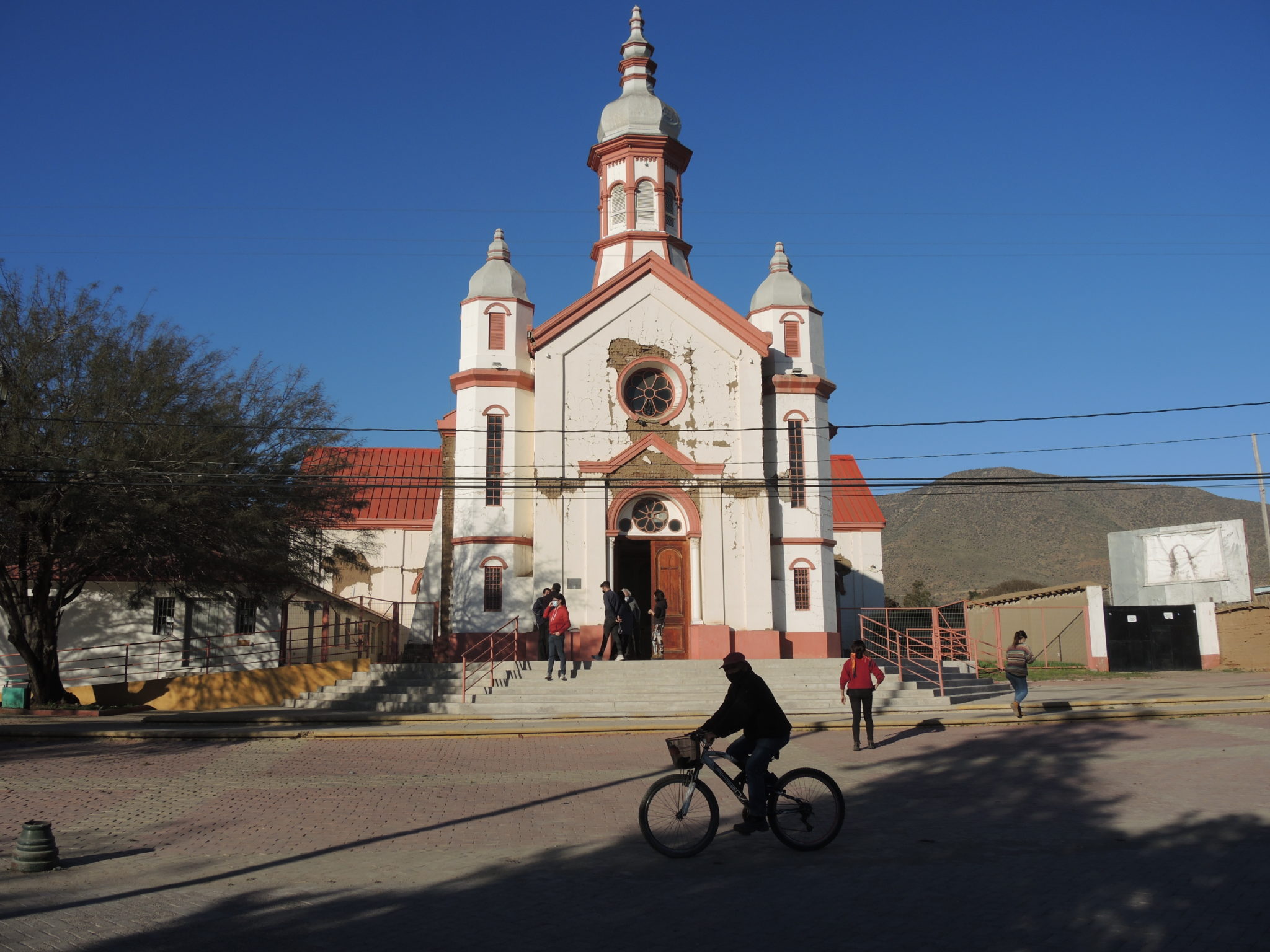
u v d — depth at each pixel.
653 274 31.16
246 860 9.95
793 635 30.06
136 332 24.92
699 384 30.75
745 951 7.10
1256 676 33.69
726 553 29.81
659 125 35.03
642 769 15.27
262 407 26.59
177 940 7.41
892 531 151.00
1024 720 20.14
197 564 25.31
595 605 28.98
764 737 9.90
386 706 22.73
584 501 29.58
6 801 13.09
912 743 17.72
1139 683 30.84
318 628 33.59
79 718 22.34
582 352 30.48
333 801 12.92
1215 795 12.47
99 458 22.16
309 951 7.16
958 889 8.59
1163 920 7.68
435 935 7.51
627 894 8.55
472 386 30.30
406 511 40.47
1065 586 41.56
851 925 7.64
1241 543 44.75
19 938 7.45
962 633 29.66
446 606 30.42
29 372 23.08
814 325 32.62
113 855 10.16
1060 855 9.75
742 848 10.18
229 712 22.38
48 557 23.83
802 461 31.28
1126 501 148.88
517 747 17.72
